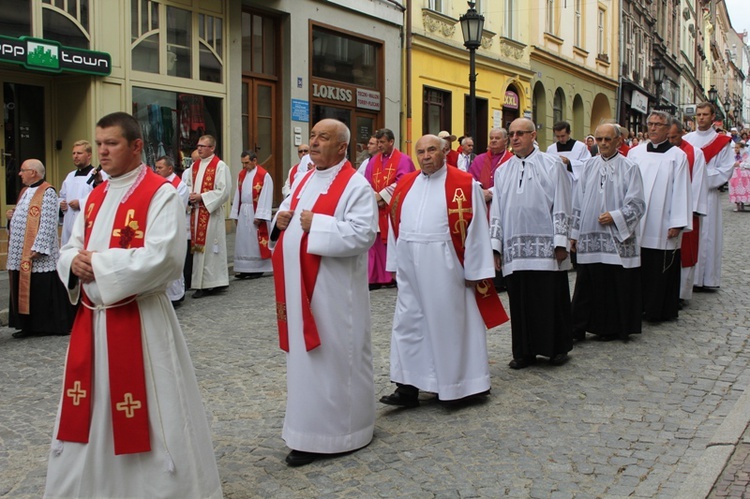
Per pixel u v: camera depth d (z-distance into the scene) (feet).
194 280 31.60
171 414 10.84
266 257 36.91
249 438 15.42
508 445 14.69
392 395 17.35
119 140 11.07
